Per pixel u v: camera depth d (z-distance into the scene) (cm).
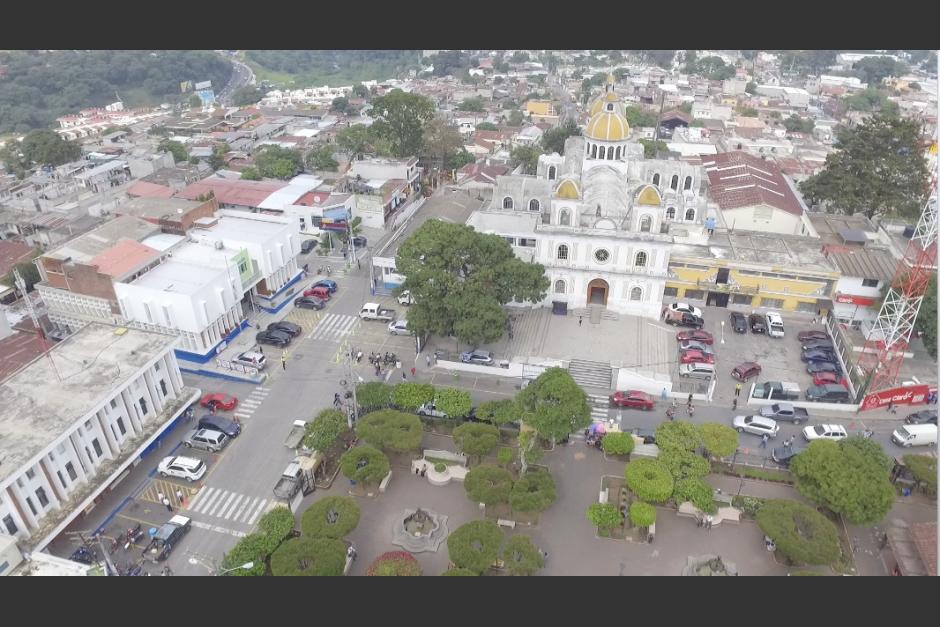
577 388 6488
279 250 9588
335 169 14500
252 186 12500
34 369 6650
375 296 9925
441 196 11956
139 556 5738
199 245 9400
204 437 6900
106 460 6378
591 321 8888
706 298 9638
